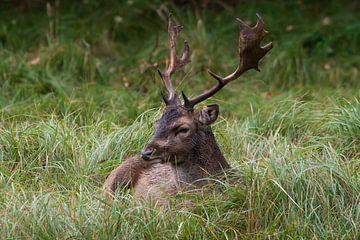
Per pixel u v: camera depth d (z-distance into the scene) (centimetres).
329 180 1112
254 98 1562
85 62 1703
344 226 1067
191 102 1132
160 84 1599
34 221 1027
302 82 1727
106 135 1326
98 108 1511
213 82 1673
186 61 1204
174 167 1134
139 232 1030
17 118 1422
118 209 1054
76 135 1316
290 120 1389
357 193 1109
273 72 1733
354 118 1345
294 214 1067
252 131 1370
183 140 1113
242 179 1126
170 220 1055
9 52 1719
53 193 1112
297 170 1120
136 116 1480
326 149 1198
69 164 1252
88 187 1180
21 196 1101
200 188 1123
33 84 1608
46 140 1273
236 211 1088
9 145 1269
